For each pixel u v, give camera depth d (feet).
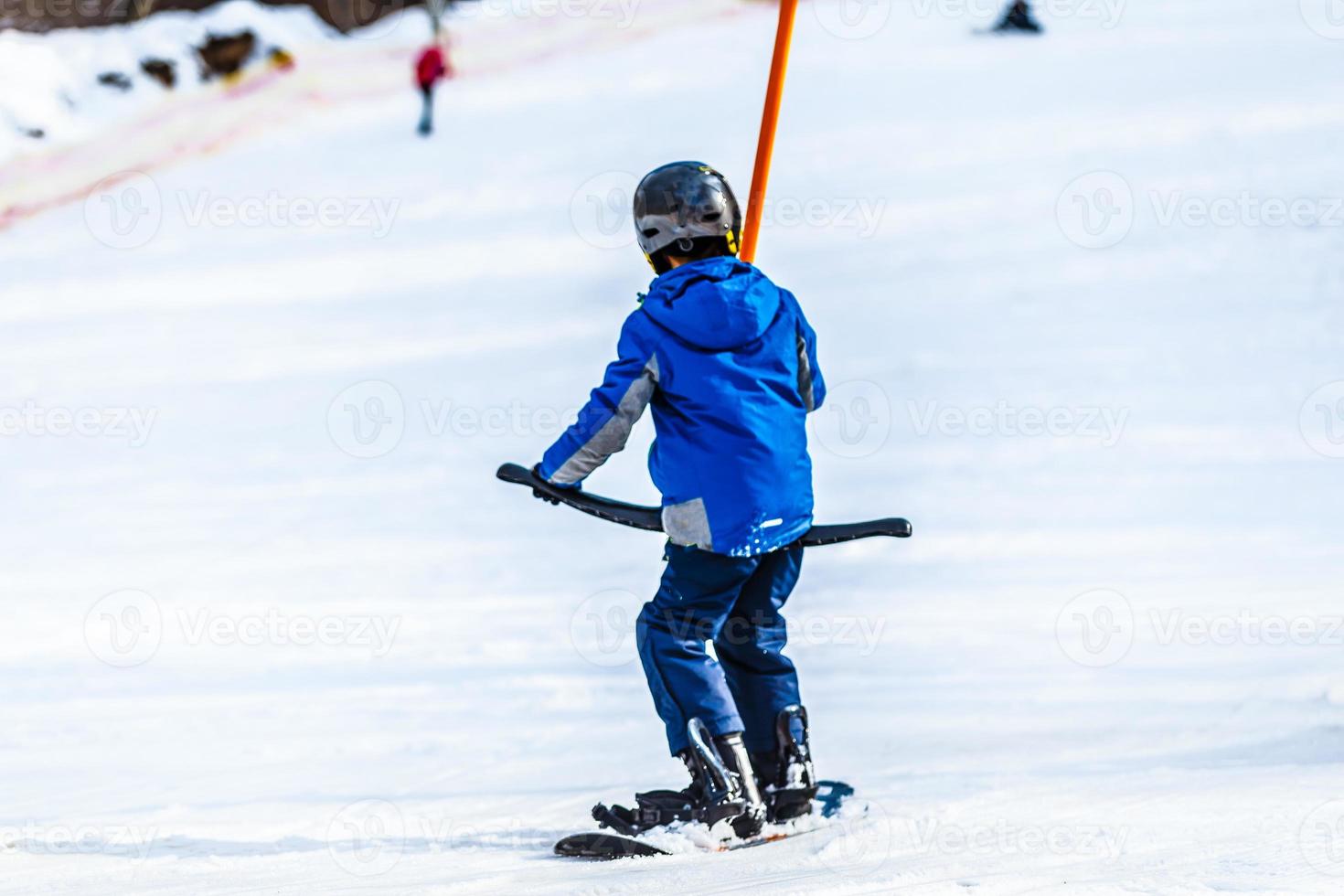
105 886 21.99
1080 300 93.76
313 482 71.10
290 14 199.93
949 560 50.39
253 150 170.60
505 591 51.26
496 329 100.37
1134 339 84.69
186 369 97.60
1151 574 46.70
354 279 118.32
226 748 34.22
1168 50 175.22
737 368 23.53
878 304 95.50
